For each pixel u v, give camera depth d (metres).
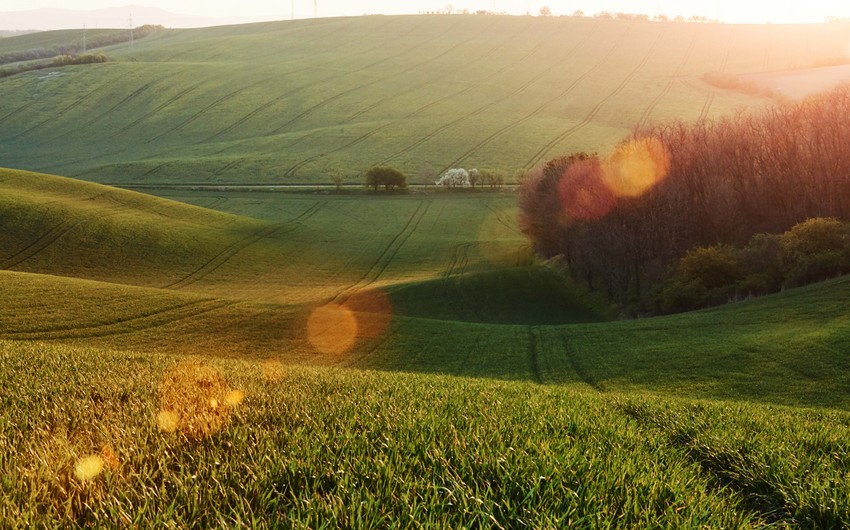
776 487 4.65
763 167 57.50
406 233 92.00
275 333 37.56
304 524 2.58
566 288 62.34
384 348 35.47
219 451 3.83
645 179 58.94
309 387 8.16
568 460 3.94
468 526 2.70
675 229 53.62
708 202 55.66
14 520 2.47
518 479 3.49
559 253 73.19
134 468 3.39
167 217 82.94
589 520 2.90
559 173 69.88
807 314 32.28
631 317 49.69
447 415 5.77
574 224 62.31
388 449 4.02
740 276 43.88
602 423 6.28
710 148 60.50
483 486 3.40
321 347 35.38
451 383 11.01
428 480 3.33
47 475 3.12
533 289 61.66
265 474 3.28
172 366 10.44
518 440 4.66
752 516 3.46
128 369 9.41
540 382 27.98
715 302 43.09
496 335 38.50
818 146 54.16
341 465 3.52
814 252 40.19
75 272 62.38
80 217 73.31
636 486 3.57
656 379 26.70
